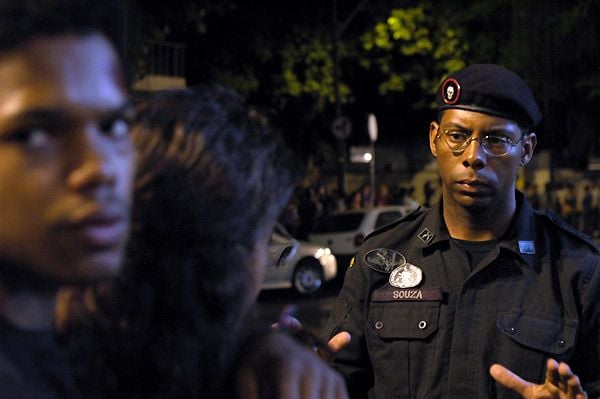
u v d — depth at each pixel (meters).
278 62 22.72
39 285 0.68
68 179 0.60
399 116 26.97
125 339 0.84
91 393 0.85
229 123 0.90
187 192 0.85
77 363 0.85
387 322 2.37
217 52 21.45
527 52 19.36
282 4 22.16
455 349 2.27
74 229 0.60
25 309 0.70
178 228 0.84
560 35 18.97
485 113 2.36
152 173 0.85
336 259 16.19
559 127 20.70
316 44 22.94
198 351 0.84
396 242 2.45
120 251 0.64
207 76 21.36
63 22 0.61
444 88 2.43
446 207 2.42
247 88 21.73
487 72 2.40
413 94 25.39
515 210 2.39
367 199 21.80
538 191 26.38
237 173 0.88
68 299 0.85
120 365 0.84
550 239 2.36
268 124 0.94
